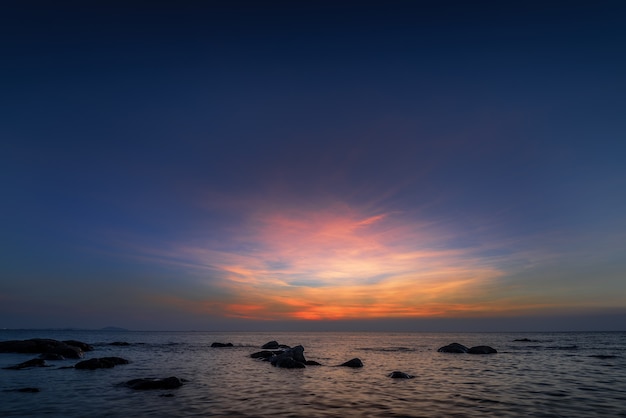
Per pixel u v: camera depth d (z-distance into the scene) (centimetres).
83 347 5972
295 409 1930
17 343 5103
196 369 3647
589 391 2412
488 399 2172
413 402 2098
